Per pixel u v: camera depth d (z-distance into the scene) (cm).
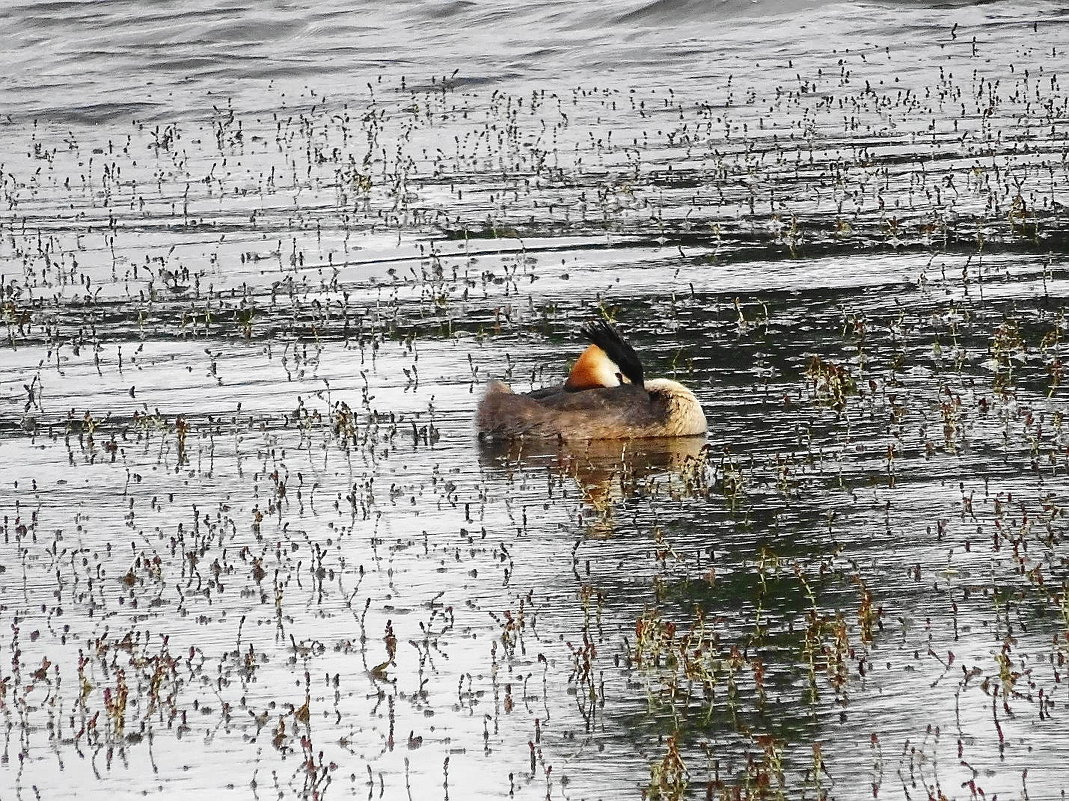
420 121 4291
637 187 3253
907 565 1309
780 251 2653
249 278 2658
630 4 5850
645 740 1041
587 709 1087
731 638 1184
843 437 1677
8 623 1265
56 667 1152
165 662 1148
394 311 2377
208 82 5175
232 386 2014
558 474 1611
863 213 2911
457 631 1220
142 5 6719
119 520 1512
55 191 3562
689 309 2302
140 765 1033
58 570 1375
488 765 1018
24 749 1059
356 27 6144
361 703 1108
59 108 4753
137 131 4403
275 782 1007
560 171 3453
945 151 3500
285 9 6512
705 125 4012
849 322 2164
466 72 5050
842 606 1232
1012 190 3028
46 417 1905
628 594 1278
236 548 1420
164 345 2241
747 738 1035
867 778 977
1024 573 1272
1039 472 1528
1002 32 5216
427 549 1398
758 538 1391
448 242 2858
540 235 2873
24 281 2709
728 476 1545
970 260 2514
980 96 4238
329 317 2362
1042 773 970
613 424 1712
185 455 1714
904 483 1517
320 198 3316
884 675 1111
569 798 973
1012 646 1144
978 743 1012
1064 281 2345
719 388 1897
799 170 3359
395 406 1892
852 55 4969
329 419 1845
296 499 1556
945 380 1870
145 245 2953
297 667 1167
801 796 960
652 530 1428
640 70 4941
